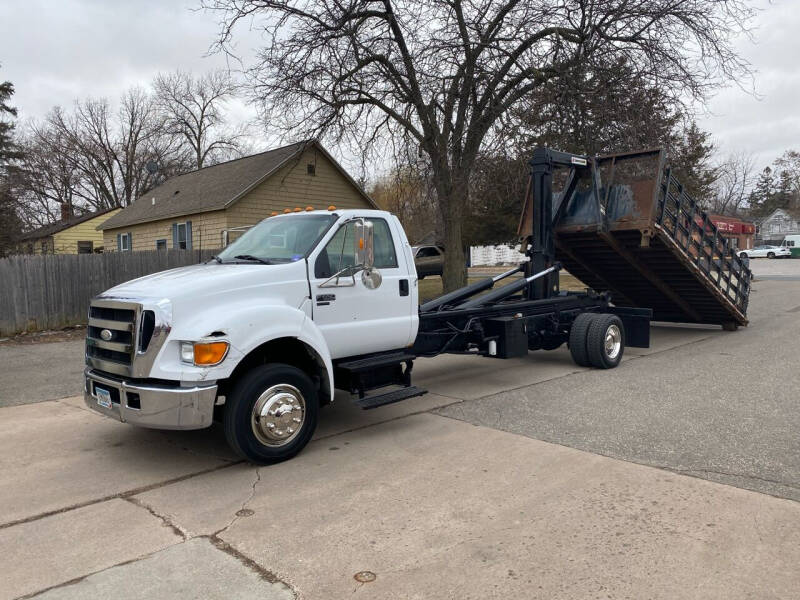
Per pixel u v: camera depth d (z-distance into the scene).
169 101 52.03
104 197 54.62
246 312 4.91
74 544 3.73
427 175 17.88
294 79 15.88
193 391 4.62
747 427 5.78
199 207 22.62
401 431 6.02
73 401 7.61
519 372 8.97
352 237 5.89
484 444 5.50
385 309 6.09
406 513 4.06
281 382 5.13
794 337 11.55
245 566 3.42
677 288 11.31
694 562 3.31
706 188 37.62
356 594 3.10
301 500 4.34
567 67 15.12
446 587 3.14
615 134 15.29
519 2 15.65
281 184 22.94
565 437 5.64
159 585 3.23
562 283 28.52
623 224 9.46
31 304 13.59
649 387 7.66
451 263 17.72
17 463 5.28
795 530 3.66
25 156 41.72
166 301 4.70
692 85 15.23
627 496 4.22
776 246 71.88
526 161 15.52
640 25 15.24
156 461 5.29
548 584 3.13
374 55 16.02
